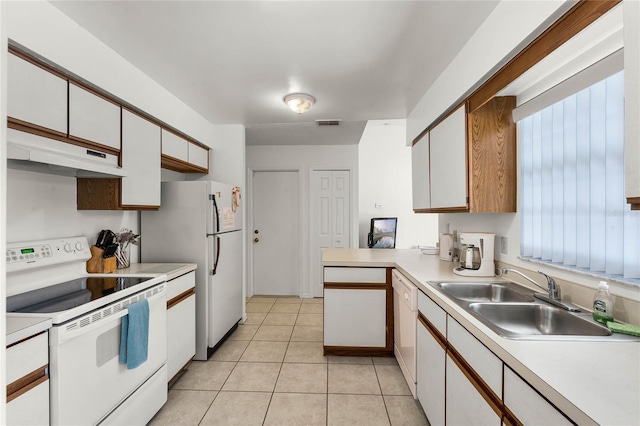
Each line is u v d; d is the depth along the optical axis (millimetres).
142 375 1685
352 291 2553
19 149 1241
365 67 2045
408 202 5734
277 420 1798
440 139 2189
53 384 1176
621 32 1027
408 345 2049
